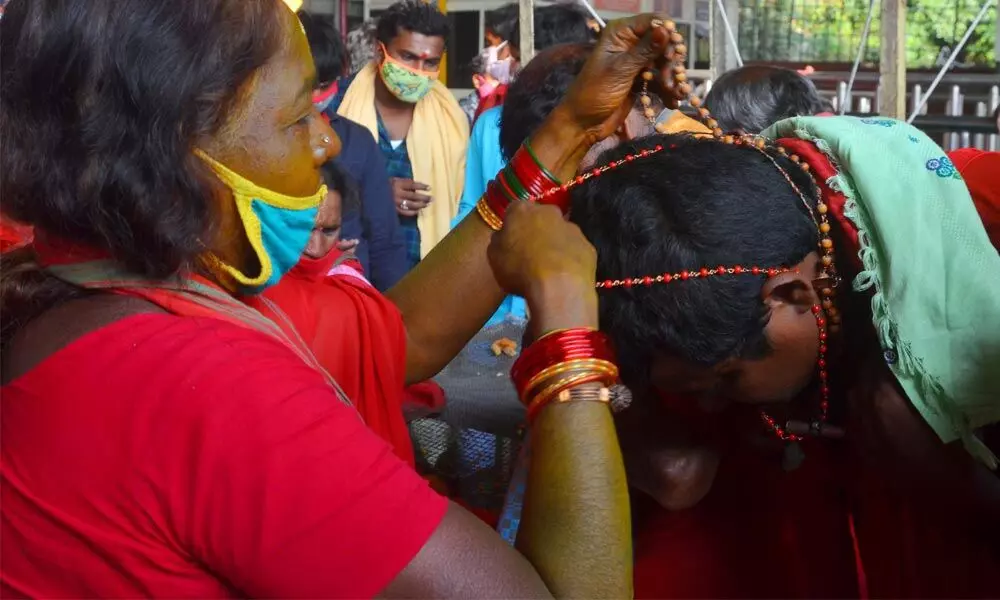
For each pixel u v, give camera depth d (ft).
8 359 2.63
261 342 2.62
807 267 3.23
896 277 3.16
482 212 3.98
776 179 3.24
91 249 2.65
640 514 4.52
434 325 3.98
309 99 2.78
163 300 2.62
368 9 15.39
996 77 15.49
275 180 2.70
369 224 9.00
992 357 3.11
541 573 2.68
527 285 2.99
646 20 3.79
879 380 3.29
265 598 2.51
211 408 2.43
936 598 3.85
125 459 2.45
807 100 7.34
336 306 3.78
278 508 2.41
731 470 4.28
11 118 2.52
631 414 3.95
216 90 2.52
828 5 17.37
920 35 18.06
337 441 2.49
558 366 2.81
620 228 3.14
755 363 3.26
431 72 10.16
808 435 3.67
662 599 4.43
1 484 2.56
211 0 2.52
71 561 2.51
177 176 2.51
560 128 3.91
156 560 2.48
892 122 3.45
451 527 2.53
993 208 3.62
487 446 5.64
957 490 3.31
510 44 12.38
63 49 2.43
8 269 2.73
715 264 3.05
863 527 4.08
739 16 17.53
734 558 4.37
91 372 2.50
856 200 3.27
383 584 2.45
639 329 3.14
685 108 7.00
